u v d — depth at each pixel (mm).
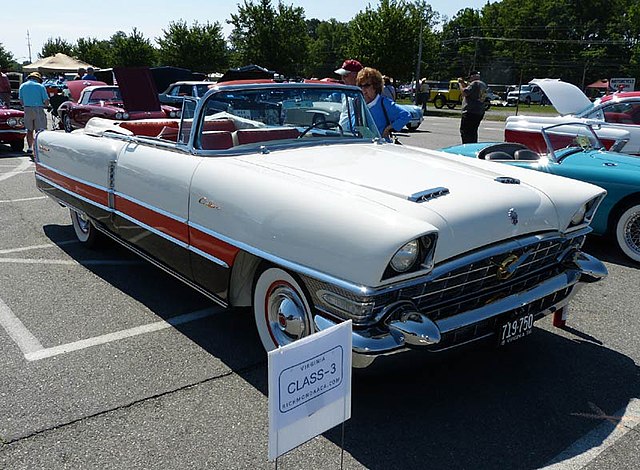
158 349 3484
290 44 37156
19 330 3705
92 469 2420
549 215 3021
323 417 2059
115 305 4121
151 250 3963
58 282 4555
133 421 2758
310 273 2621
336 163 3344
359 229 2463
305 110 4004
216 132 3605
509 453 2561
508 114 33125
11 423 2729
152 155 3826
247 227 2969
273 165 3275
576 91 8156
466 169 3344
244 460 2488
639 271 5082
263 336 3186
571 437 2682
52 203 7262
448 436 2674
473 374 3225
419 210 2611
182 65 40531
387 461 2494
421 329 2434
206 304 4168
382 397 2984
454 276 2633
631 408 2920
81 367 3254
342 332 2062
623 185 5133
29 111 11508
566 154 5660
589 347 3578
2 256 5176
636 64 76000
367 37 38594
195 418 2789
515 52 85625
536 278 3061
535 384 3133
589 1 84000
